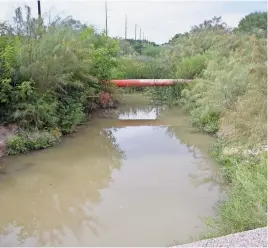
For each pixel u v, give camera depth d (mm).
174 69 16906
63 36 10625
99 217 5359
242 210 4445
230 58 11945
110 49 13875
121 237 4793
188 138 9688
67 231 5016
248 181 4719
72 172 7258
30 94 8781
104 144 9312
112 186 6527
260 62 9711
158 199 5926
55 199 6047
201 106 10922
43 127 9164
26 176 6965
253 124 7113
